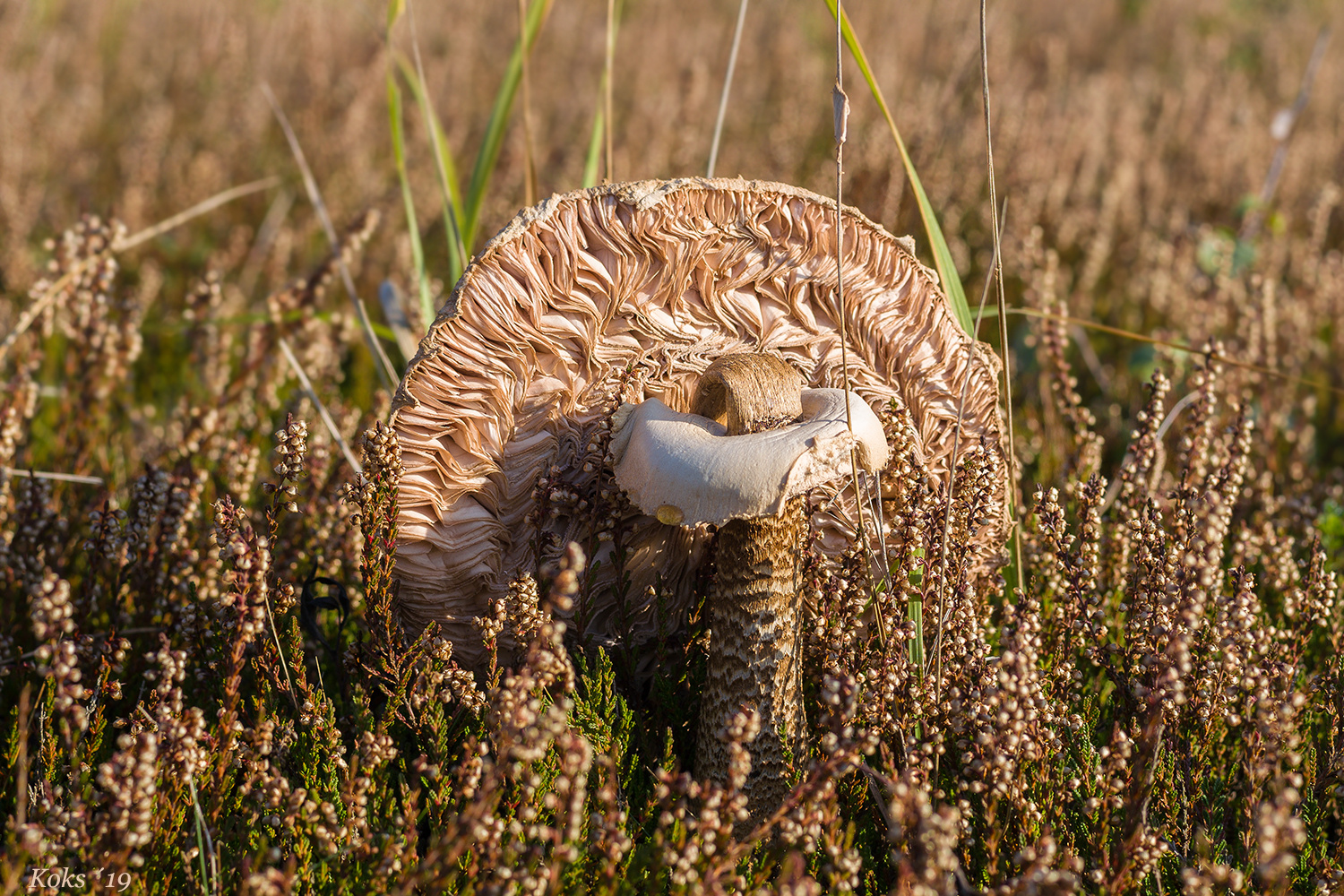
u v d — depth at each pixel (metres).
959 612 2.19
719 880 1.65
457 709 2.16
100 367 3.40
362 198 6.46
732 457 1.91
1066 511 2.94
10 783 2.04
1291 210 6.82
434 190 6.30
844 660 2.22
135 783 1.65
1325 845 1.95
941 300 2.39
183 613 2.39
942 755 2.14
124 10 11.18
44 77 8.21
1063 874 1.54
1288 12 12.93
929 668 2.12
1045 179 6.41
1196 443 2.64
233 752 2.03
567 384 2.24
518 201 5.77
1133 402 4.36
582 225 2.13
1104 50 11.61
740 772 1.70
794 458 1.90
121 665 2.30
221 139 7.64
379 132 8.04
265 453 3.80
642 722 2.28
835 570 2.35
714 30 10.28
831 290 2.32
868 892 1.85
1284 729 1.86
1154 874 1.87
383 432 2.04
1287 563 2.65
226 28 9.13
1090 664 2.51
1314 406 4.11
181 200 6.58
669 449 1.97
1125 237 6.62
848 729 1.77
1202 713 2.06
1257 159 7.06
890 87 7.95
